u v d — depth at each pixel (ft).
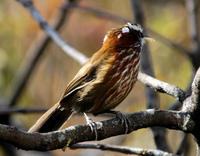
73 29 42.70
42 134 21.76
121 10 44.14
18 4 42.24
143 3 43.27
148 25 42.60
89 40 42.34
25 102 42.80
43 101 42.32
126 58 30.68
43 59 43.19
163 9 42.78
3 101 43.37
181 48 37.70
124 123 24.98
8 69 42.63
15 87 43.21
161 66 40.27
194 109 24.88
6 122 42.39
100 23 42.47
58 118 31.04
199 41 40.50
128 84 30.60
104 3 44.19
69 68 42.57
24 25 42.27
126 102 41.68
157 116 25.23
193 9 38.99
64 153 42.52
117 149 27.89
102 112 31.45
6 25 42.09
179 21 41.68
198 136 25.36
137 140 40.16
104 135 24.56
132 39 31.42
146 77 29.40
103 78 29.89
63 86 42.29
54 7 43.57
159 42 40.78
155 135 31.58
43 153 41.50
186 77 38.93
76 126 23.29
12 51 42.32
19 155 41.83
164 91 27.22
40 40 42.88
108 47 31.17
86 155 42.16
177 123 25.30
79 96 30.73
